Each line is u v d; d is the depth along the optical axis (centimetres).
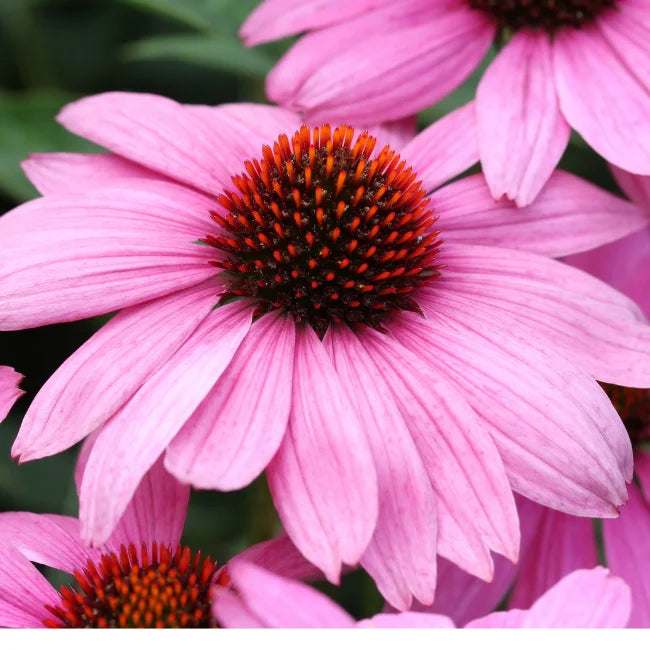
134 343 40
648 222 44
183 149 44
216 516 50
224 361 40
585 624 37
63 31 55
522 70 45
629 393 47
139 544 41
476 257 43
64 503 50
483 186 44
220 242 42
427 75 45
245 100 54
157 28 55
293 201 42
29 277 41
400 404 40
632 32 45
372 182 42
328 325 42
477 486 39
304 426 39
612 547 44
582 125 44
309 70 45
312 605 37
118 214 42
